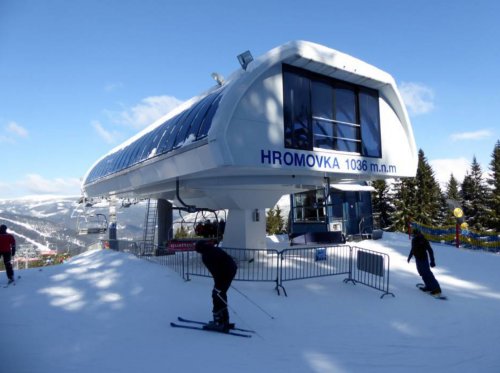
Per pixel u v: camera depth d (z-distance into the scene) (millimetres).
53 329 6691
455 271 12414
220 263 6664
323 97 11586
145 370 4945
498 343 6332
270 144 9969
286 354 5648
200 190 12664
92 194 21297
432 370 5215
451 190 56375
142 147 14148
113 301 8398
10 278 10008
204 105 10938
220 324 6547
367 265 9930
